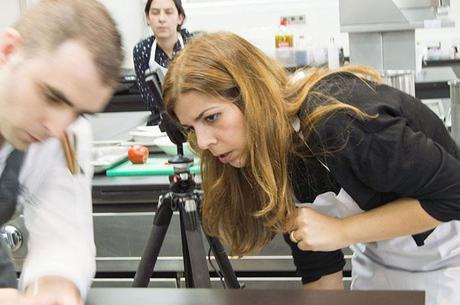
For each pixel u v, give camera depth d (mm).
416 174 1125
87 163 1255
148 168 2041
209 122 1211
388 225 1228
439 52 4211
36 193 1187
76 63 864
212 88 1177
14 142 966
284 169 1254
